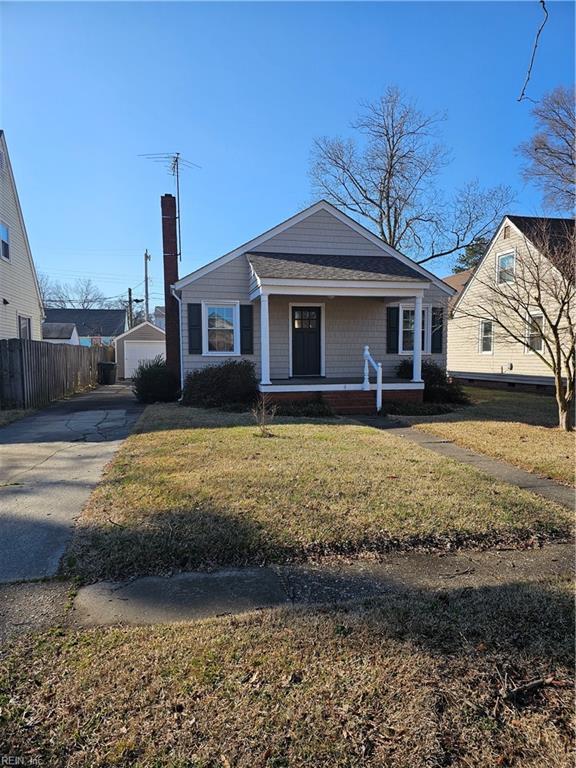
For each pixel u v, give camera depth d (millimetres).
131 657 2248
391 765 1689
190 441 7090
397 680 2100
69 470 5695
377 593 2900
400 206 23719
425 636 2420
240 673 2137
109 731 1820
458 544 3625
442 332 14188
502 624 2529
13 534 3746
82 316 39844
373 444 6934
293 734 1812
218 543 3475
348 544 3535
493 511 4180
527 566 3295
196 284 12438
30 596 2857
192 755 1714
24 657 2256
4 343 11492
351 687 2053
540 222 13195
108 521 3902
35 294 17672
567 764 1708
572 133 16266
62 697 1992
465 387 19578
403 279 11617
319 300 13328
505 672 2162
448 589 2949
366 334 13688
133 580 3057
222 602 2793
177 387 13977
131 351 28938
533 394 15625
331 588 2967
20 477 5398
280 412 10367
